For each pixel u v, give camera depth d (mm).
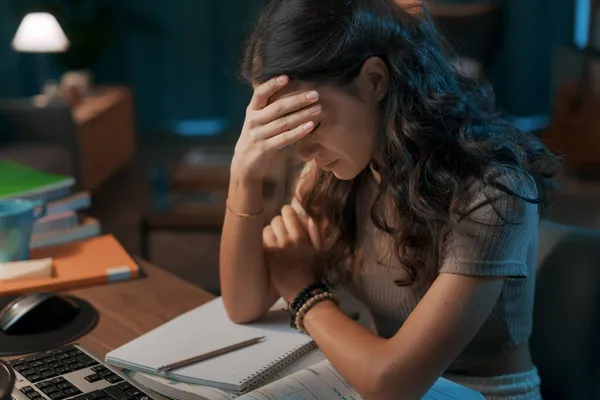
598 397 1296
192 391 971
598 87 4516
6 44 6129
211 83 7066
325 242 1260
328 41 974
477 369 1221
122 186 5133
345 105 1002
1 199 1393
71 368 975
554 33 6609
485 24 4582
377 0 1014
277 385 951
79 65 6012
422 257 1086
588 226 3617
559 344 1303
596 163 4594
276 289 1163
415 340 980
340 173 1061
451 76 1098
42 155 4156
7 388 734
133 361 1021
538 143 1150
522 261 1041
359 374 979
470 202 1015
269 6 1025
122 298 1264
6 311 1121
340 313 1073
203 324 1159
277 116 1020
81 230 1504
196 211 3324
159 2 6828
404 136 1021
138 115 7078
